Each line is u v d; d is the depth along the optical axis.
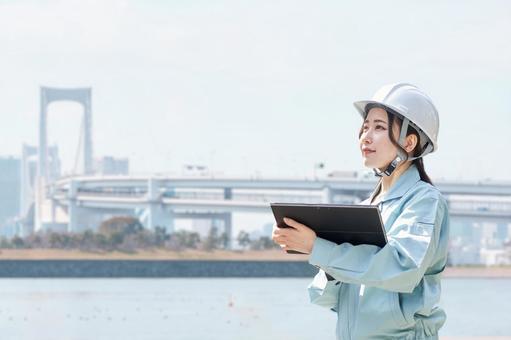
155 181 122.38
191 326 37.25
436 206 3.37
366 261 3.23
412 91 3.54
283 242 3.32
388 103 3.52
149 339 31.80
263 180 111.94
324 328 35.59
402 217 3.39
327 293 3.59
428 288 3.41
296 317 42.59
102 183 133.00
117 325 37.97
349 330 3.50
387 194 3.54
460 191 99.94
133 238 108.56
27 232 187.88
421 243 3.27
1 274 97.94
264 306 52.03
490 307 54.84
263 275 103.94
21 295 61.47
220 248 110.06
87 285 79.50
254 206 112.88
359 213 3.18
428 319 3.47
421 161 3.60
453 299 65.44
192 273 102.62
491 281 113.38
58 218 152.75
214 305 52.88
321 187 106.50
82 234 107.94
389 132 3.51
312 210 3.26
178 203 120.19
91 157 191.75
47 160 191.62
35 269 99.06
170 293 66.44
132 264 101.56
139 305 51.97
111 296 61.34
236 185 115.75
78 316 43.06
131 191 141.75
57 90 193.62
